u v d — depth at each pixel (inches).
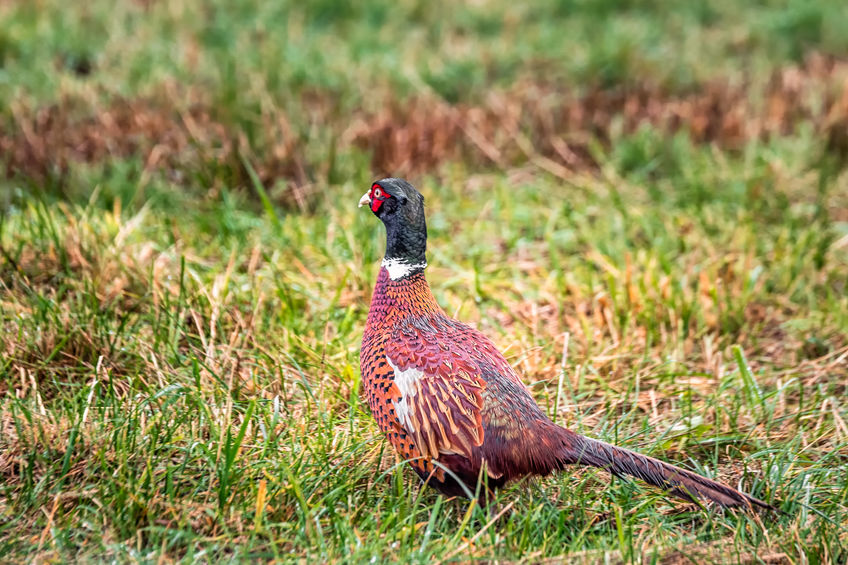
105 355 335.6
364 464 289.4
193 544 251.9
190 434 289.6
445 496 277.7
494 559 244.4
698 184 499.5
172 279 385.7
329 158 501.7
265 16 746.2
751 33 767.1
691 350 378.0
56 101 567.8
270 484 272.7
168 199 464.4
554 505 272.7
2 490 273.4
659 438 309.1
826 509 278.4
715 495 253.4
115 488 265.4
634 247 453.7
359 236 440.5
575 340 376.8
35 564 244.8
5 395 319.6
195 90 590.6
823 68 690.8
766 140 578.2
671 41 751.7
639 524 272.7
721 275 428.5
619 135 567.5
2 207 442.9
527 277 434.0
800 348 378.0
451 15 783.1
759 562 249.6
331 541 252.5
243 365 340.8
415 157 536.4
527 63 685.9
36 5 725.3
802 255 432.8
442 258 434.6
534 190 509.4
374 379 273.0
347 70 641.6
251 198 485.4
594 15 794.8
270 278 404.5
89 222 411.2
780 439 317.1
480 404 258.8
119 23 711.1
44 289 378.6
